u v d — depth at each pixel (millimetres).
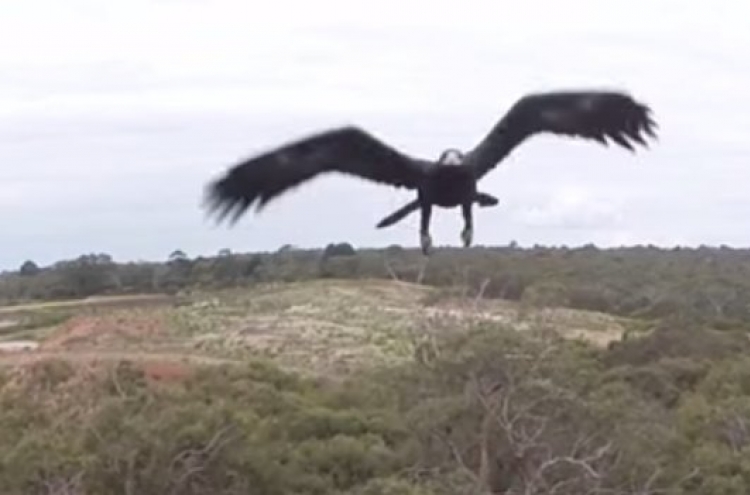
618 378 47281
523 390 35125
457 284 40312
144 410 36656
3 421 44375
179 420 34719
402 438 39281
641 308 69938
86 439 35156
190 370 53125
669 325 55000
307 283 87250
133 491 33156
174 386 48812
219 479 34281
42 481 33219
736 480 33938
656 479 33688
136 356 60156
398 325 69688
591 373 43750
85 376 50219
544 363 37750
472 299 40625
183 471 33719
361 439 38844
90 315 81562
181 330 73625
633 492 32031
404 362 56219
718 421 38344
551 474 33156
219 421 35000
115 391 48344
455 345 37938
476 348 36250
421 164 4191
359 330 69438
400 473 34781
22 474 33406
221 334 71438
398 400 43812
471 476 32281
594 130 4125
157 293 95250
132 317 77562
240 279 94250
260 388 46938
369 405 44375
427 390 39406
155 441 33688
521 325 42812
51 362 52781
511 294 46125
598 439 34375
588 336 58469
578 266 75312
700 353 52688
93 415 37938
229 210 3787
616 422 35375
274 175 3834
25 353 62875
